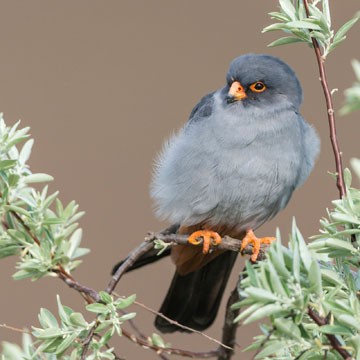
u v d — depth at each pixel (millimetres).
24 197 6031
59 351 5484
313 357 4977
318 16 6074
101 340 5551
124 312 6273
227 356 6938
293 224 4691
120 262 7930
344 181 5539
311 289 4477
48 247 5980
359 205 5164
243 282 4523
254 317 4340
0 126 6191
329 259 5684
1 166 5828
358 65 4492
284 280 4477
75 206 6250
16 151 6262
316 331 4988
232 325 6898
